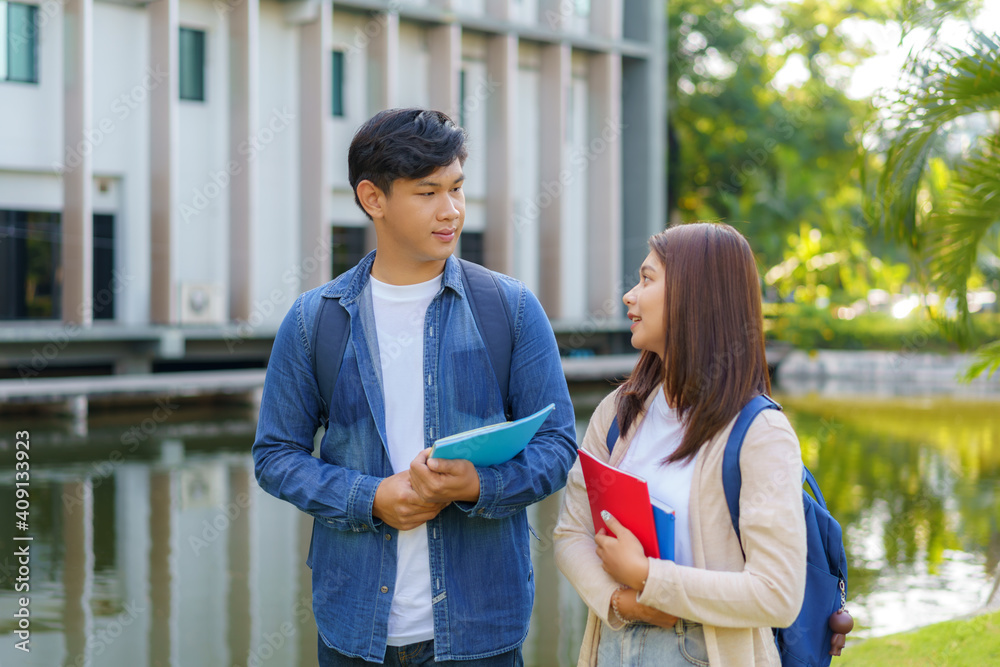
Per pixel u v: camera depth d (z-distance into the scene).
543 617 4.66
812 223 22.42
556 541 1.94
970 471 9.04
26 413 12.34
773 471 1.69
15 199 13.56
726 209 24.23
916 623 4.62
